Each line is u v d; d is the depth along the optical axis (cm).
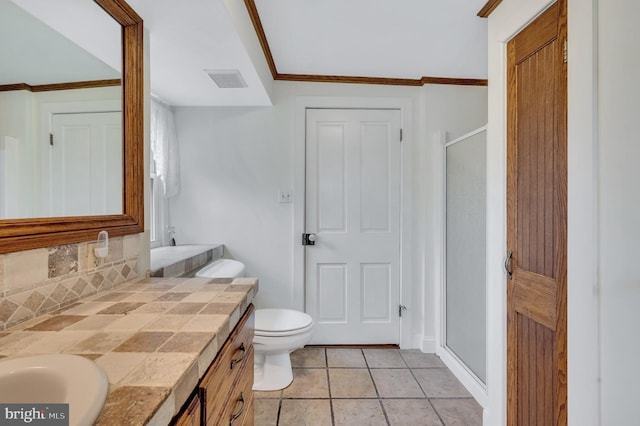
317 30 175
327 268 244
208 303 90
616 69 87
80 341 64
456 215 214
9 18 81
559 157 107
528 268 123
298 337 176
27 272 77
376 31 176
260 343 172
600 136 92
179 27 133
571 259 101
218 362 75
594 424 94
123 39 119
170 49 153
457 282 212
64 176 94
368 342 245
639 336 82
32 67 86
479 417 164
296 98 238
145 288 107
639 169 82
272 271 241
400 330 244
